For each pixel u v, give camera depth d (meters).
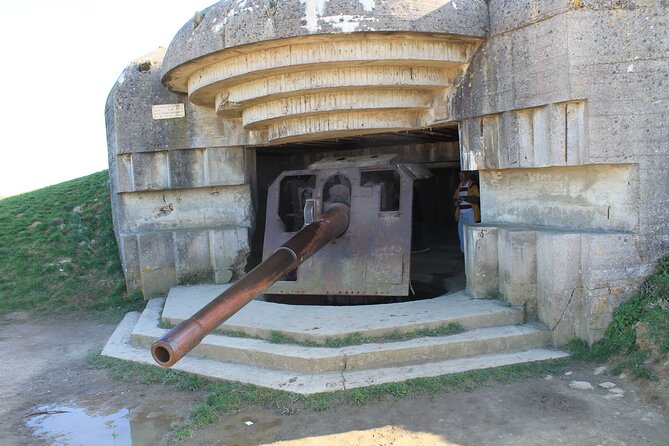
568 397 4.45
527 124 5.95
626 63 5.28
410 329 5.47
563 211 5.98
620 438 3.83
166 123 8.29
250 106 7.07
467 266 6.62
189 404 4.90
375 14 5.50
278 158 11.53
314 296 7.98
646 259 5.31
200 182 8.49
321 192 7.27
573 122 5.49
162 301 7.91
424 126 7.02
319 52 5.85
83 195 12.43
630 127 5.30
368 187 7.12
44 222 11.05
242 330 5.82
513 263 5.79
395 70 6.26
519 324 5.71
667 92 5.27
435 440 3.97
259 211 11.08
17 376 5.91
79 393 5.34
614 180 5.46
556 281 5.41
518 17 5.79
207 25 6.07
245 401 4.75
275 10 5.57
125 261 8.44
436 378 4.83
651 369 4.54
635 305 5.15
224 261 8.25
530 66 5.75
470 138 6.58
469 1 5.95
